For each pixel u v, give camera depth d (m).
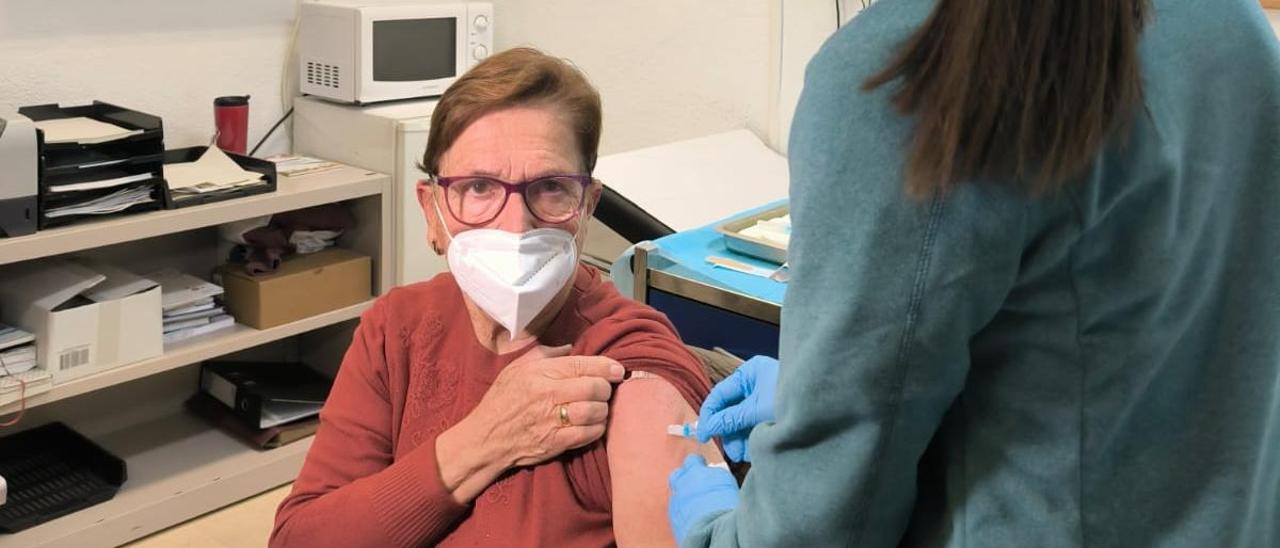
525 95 1.32
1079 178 0.76
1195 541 0.86
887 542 0.89
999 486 0.86
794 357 0.85
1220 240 0.84
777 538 0.88
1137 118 0.75
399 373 1.40
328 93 3.30
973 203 0.76
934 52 0.75
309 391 3.29
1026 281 0.81
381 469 1.41
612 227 2.50
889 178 0.77
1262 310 0.85
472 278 1.32
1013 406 0.85
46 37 2.87
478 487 1.29
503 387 1.29
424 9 3.27
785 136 3.19
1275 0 2.37
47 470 2.89
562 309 1.40
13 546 2.57
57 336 2.59
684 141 3.17
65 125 2.71
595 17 3.52
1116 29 0.73
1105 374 0.82
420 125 3.14
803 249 0.83
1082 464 0.83
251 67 3.34
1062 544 0.84
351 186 3.06
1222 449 0.87
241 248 3.17
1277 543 0.99
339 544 1.31
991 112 0.73
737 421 1.16
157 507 2.82
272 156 3.40
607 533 1.29
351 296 3.21
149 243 3.18
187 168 2.98
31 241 2.44
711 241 2.21
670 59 3.39
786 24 3.10
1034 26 0.72
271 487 3.08
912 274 0.78
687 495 1.12
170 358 2.81
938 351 0.80
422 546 1.32
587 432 1.25
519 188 1.31
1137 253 0.79
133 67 3.07
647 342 1.34
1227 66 0.80
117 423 3.22
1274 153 0.83
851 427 0.83
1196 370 0.87
